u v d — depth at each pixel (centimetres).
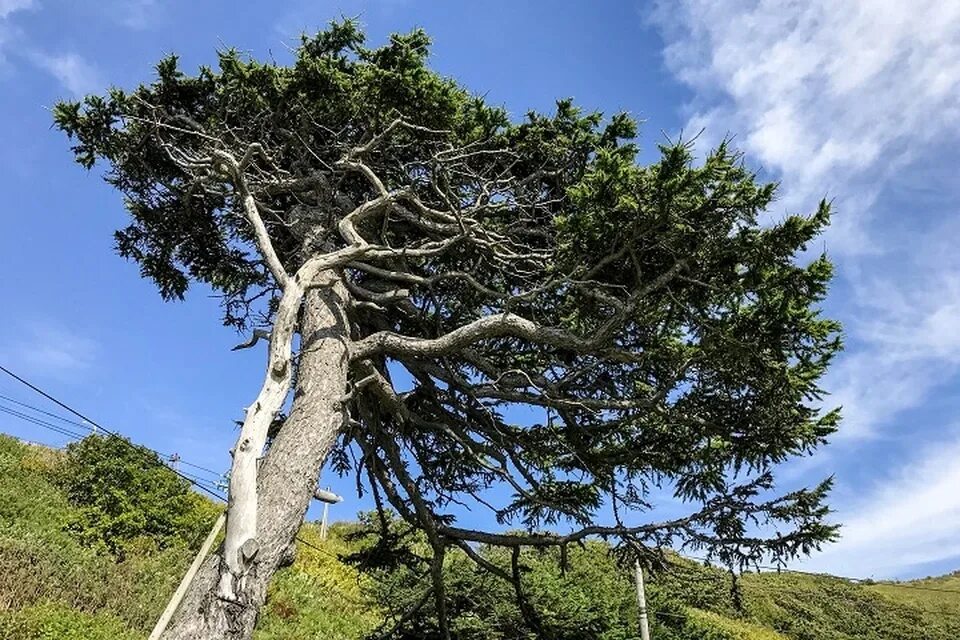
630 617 2205
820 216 777
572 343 902
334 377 906
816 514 878
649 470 1062
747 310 842
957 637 4403
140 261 1272
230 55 1063
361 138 1139
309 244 1099
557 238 1001
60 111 1082
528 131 1173
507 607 1360
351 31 1163
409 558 1169
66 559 1535
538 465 1116
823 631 4019
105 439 2045
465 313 1183
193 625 621
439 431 1118
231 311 1262
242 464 707
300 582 2205
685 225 788
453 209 1015
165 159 1202
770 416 912
